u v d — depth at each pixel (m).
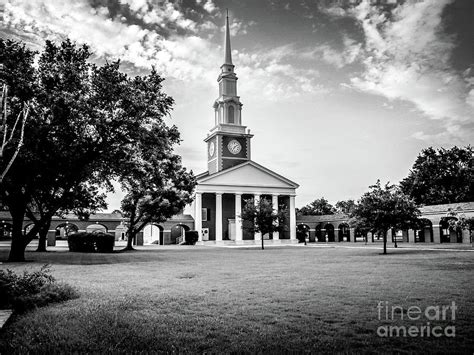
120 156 28.22
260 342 6.83
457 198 67.62
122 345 6.68
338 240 73.62
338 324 8.02
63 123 24.98
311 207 115.50
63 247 50.03
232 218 69.44
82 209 39.72
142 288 12.64
